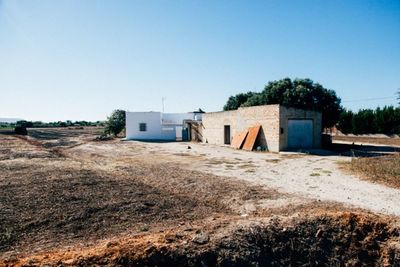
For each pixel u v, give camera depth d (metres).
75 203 8.05
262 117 23.98
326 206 8.26
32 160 15.81
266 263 5.72
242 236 5.96
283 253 6.00
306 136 23.86
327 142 28.25
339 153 21.16
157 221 7.14
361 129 45.84
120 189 9.71
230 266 5.39
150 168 14.80
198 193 9.84
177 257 5.22
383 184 10.91
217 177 12.55
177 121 43.41
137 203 8.27
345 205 8.41
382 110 44.19
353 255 6.28
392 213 7.77
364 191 10.00
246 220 6.75
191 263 5.21
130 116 38.78
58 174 11.62
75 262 4.76
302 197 9.30
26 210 7.40
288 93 28.30
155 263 5.04
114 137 41.69
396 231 6.64
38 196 8.51
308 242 6.30
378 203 8.62
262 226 6.32
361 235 6.57
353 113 47.53
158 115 39.47
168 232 6.12
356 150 23.48
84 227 6.64
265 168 15.04
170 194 9.59
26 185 9.68
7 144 25.53
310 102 28.23
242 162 17.33
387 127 43.00
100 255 4.96
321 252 6.22
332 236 6.50
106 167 14.56
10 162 14.77
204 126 33.94
